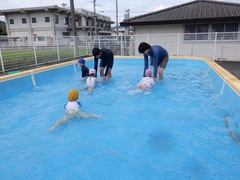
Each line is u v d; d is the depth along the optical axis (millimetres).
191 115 3678
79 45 14047
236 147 2619
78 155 2518
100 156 2488
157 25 13344
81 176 2145
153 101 4449
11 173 2211
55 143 2809
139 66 9477
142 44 4797
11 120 3615
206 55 12430
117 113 3818
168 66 9227
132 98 4660
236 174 2113
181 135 2959
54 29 33469
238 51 11570
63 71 7656
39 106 4297
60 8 33406
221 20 11383
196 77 6816
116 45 13805
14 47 14023
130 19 14469
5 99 4793
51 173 2197
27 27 34562
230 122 3371
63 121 3406
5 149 2678
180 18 12617
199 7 14297
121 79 6547
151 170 2205
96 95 4883
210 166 2250
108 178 2104
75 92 3625
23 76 5672
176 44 13062
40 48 13281
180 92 5082
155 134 3012
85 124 3338
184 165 2271
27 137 2990
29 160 2434
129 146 2701
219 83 5152
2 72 7137
